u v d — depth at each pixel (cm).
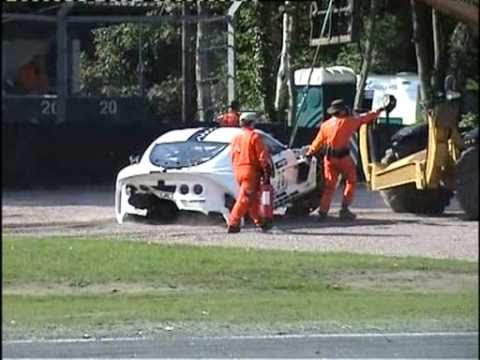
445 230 5459
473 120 8031
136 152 8000
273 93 8462
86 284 3947
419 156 6166
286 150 5747
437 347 2912
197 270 4147
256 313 3400
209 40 8212
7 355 2798
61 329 3139
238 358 2797
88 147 7938
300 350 2873
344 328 3180
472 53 8925
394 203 6303
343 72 8538
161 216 5638
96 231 5397
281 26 8275
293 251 4625
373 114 5862
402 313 3375
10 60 7362
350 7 5300
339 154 5747
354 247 4850
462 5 4834
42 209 6488
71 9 7806
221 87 8225
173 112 8356
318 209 5978
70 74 7912
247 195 5247
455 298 3612
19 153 7706
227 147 5522
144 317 3331
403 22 9388
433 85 8950
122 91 8244
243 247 4769
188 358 2778
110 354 2828
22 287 3856
